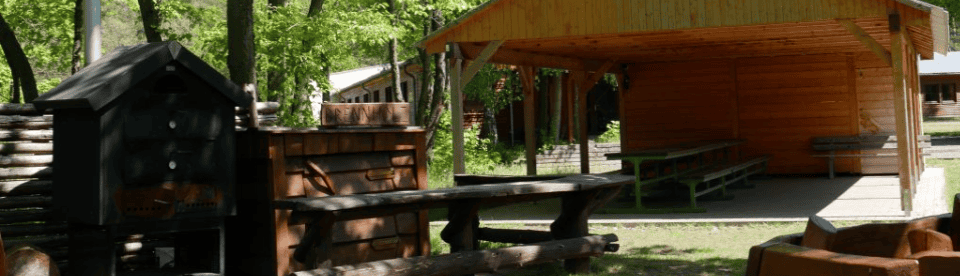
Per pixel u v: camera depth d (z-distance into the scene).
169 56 5.46
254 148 6.25
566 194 7.37
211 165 5.73
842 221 11.29
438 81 22.45
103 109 5.25
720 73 20.34
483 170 22.28
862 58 19.42
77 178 5.49
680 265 8.05
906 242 2.63
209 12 17.09
